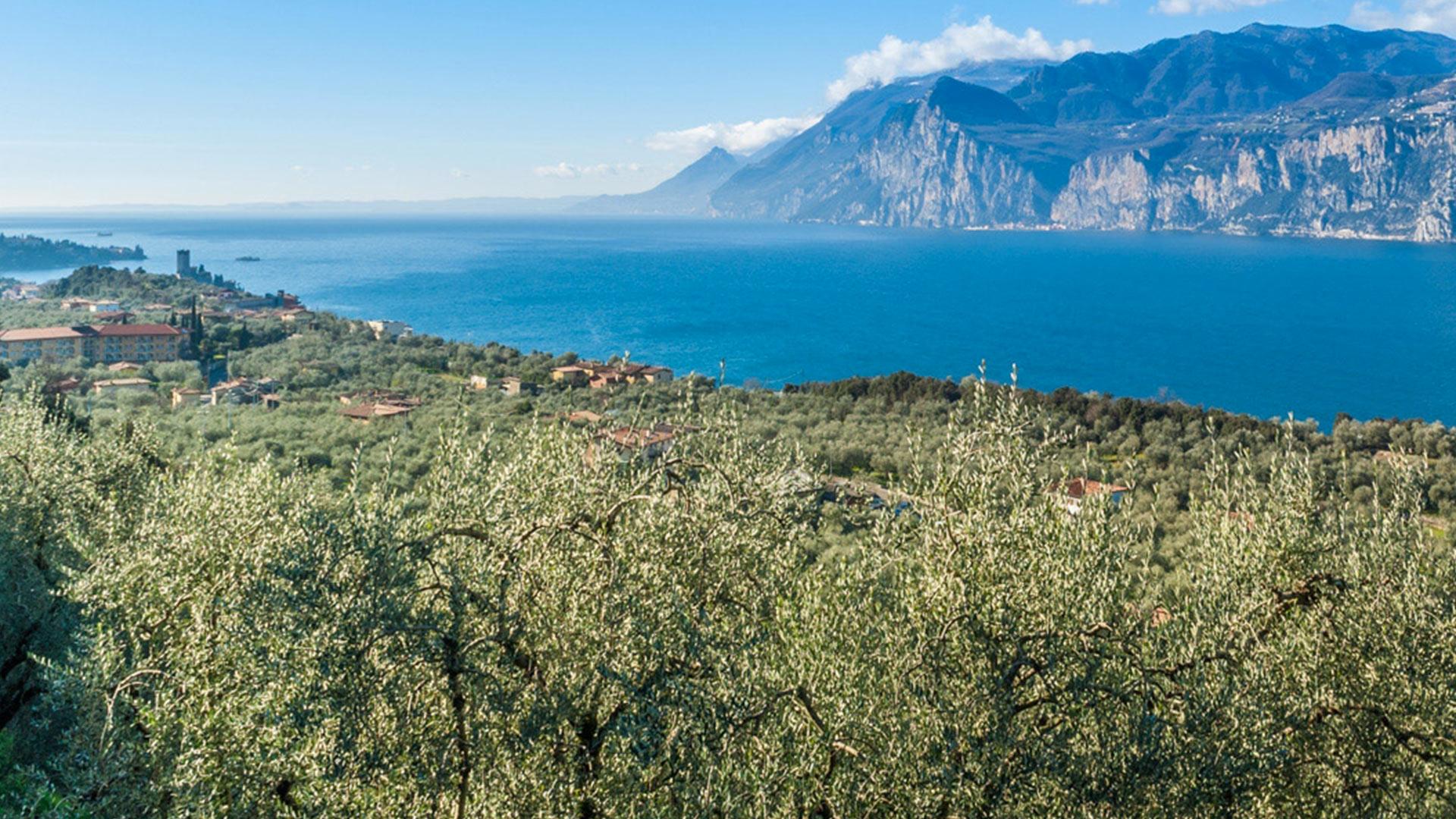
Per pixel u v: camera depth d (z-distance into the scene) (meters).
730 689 8.91
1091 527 10.70
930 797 9.06
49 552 17.67
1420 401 148.88
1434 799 11.07
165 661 10.33
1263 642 11.43
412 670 8.73
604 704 9.43
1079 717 9.82
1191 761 9.30
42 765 13.20
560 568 9.93
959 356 194.12
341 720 8.07
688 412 11.91
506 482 10.09
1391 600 11.11
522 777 9.10
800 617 11.02
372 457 48.50
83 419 44.25
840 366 180.25
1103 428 63.03
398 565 8.75
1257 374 175.88
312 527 8.65
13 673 16.61
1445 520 17.81
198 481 12.09
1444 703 10.80
